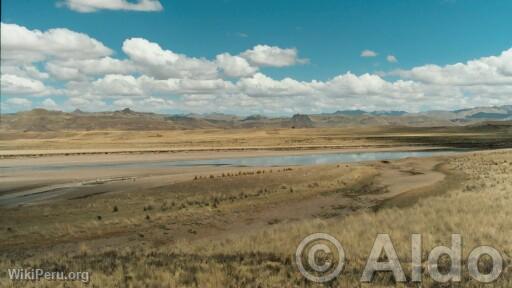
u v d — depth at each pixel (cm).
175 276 1277
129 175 5438
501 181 3500
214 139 18088
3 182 4691
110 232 2366
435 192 3334
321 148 12644
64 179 4978
